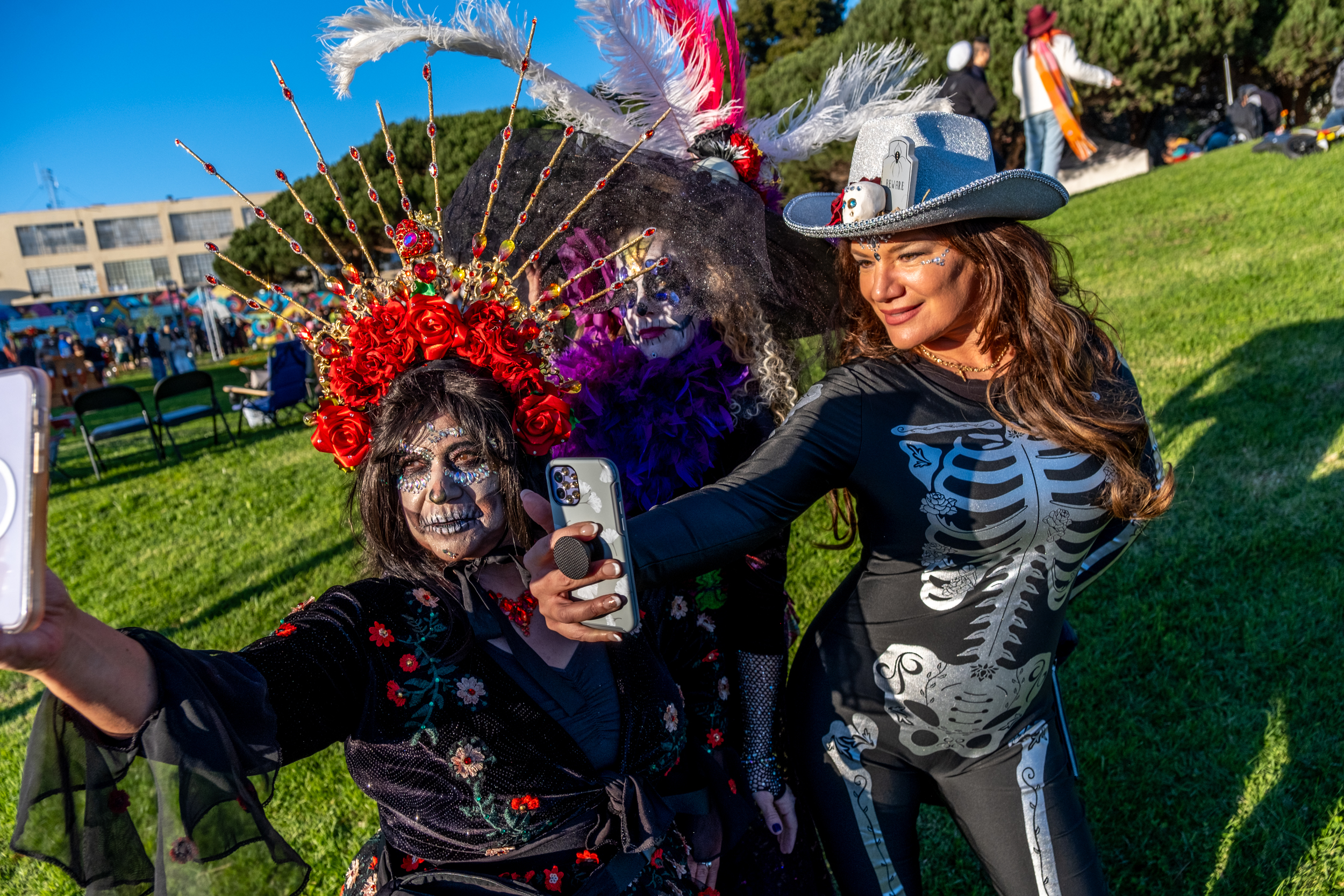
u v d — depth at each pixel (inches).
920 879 70.1
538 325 57.5
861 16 601.6
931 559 60.6
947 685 62.2
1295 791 92.3
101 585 211.9
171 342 911.7
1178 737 101.7
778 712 72.7
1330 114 386.3
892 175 58.8
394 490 51.4
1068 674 114.4
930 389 61.2
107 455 386.6
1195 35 566.3
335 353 53.7
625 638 58.3
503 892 50.4
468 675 50.7
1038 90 376.2
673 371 67.2
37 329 1248.8
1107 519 62.6
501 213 70.5
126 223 2229.3
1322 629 112.0
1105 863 89.6
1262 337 195.0
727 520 55.7
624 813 53.4
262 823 43.1
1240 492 143.5
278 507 244.4
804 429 60.2
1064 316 59.7
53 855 40.7
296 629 48.4
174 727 40.1
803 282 75.8
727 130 74.7
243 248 757.9
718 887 68.3
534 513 47.0
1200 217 312.5
